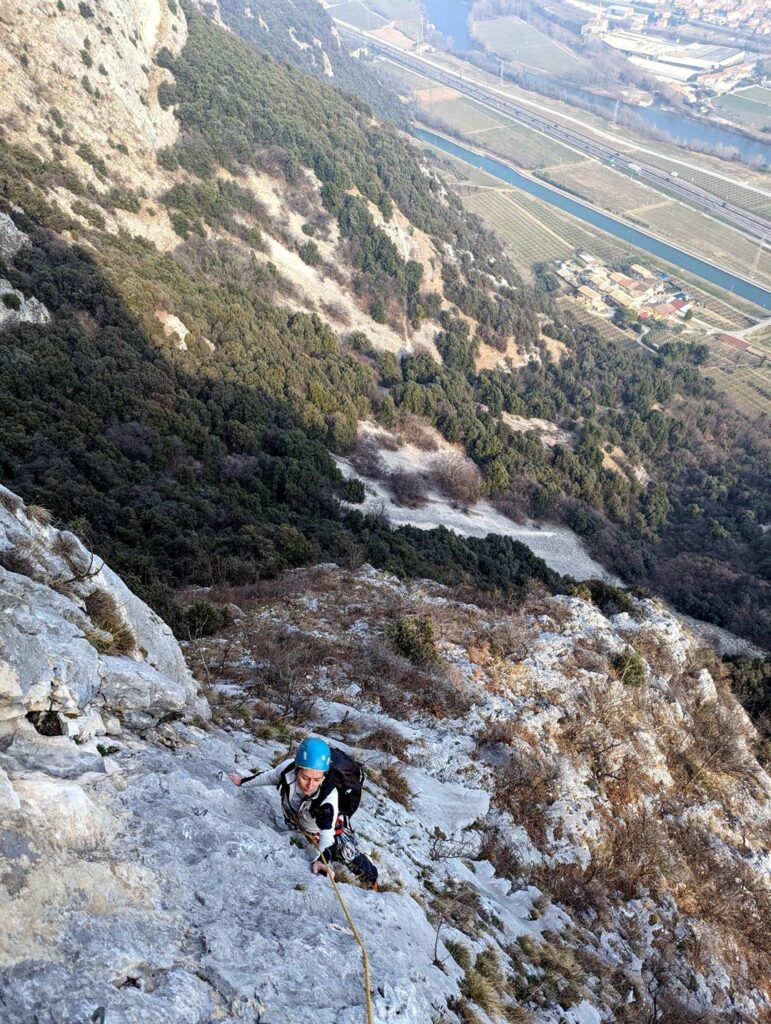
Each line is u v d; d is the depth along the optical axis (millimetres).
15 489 33844
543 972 10594
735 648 72625
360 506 63500
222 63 112562
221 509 43469
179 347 63531
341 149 116250
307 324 85188
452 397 91250
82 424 45500
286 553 35094
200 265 82062
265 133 104375
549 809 16469
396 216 114125
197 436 52812
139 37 96562
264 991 4680
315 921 5801
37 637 6664
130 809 5801
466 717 17906
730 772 24172
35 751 5945
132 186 81062
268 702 14852
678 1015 13508
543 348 117375
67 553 9656
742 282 174500
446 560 50844
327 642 19641
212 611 20312
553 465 91500
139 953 4344
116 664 7793
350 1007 5004
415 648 19828
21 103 72312
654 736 22500
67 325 53469
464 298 111312
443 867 11523
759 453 114125
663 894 16891
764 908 19281
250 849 6129
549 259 181250
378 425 80750
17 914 3984
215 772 7766
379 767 13797
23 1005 3594
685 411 121875
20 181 65000
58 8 78875
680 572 83375
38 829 4590
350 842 7051
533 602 27641
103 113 81812
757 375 139375
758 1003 16406
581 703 21062
